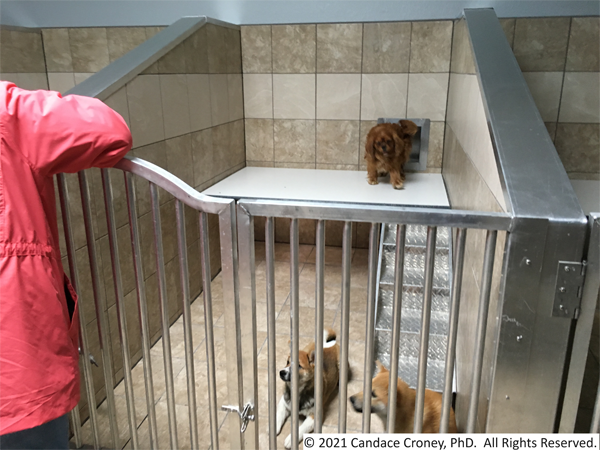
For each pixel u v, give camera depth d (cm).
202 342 242
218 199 112
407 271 247
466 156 203
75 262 137
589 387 177
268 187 300
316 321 117
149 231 228
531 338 104
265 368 223
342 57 324
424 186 300
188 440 180
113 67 212
